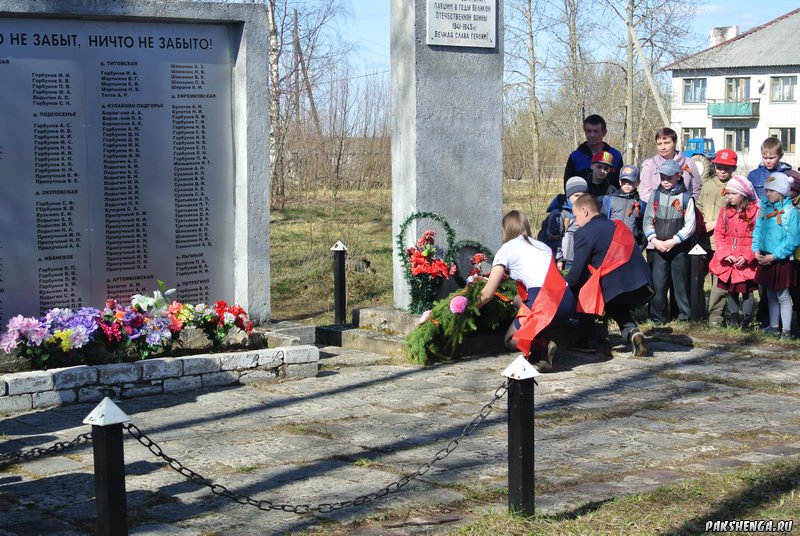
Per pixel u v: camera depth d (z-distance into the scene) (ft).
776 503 16.29
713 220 37.37
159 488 17.46
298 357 27.17
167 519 15.85
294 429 21.65
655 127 121.49
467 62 32.32
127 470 18.57
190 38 29.01
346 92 68.33
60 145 27.12
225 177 29.96
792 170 34.73
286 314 41.16
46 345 24.73
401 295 32.81
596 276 29.30
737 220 33.58
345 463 19.03
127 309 26.05
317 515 15.97
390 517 15.87
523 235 28.07
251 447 20.18
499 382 26.55
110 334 25.40
